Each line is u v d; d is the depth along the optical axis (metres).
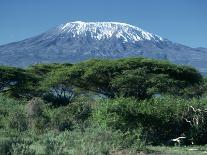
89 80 57.12
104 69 55.56
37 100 32.34
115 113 28.41
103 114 28.66
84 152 19.98
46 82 61.19
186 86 57.03
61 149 19.89
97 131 24.31
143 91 54.28
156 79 53.47
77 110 32.66
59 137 24.59
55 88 60.94
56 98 59.66
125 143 23.41
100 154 20.62
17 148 17.91
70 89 61.06
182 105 29.38
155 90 52.62
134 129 27.80
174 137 29.00
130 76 53.41
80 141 22.97
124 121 28.33
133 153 22.55
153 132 28.75
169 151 24.67
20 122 30.27
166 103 29.62
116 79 54.16
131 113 28.45
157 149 25.19
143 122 28.58
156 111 28.88
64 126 30.48
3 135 26.53
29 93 64.25
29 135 27.53
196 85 59.94
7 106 38.12
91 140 23.16
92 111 32.25
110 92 58.03
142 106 28.86
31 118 30.77
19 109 32.91
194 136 28.89
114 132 24.70
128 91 54.50
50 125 30.30
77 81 59.12
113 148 22.38
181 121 29.16
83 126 29.09
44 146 21.86
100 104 30.08
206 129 29.14
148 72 56.03
